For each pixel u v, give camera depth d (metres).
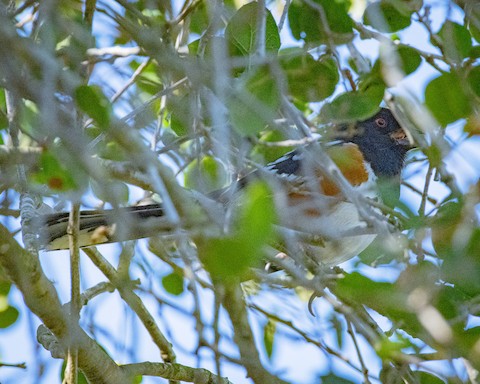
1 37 5.85
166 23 8.33
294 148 9.84
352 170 10.30
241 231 5.64
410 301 6.29
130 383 7.85
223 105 7.13
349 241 9.52
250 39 8.09
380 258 7.35
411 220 6.88
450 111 7.58
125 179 7.87
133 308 8.07
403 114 8.26
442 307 6.91
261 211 5.68
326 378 6.92
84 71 7.97
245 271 5.69
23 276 6.67
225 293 6.73
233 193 7.81
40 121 6.29
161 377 8.20
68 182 6.53
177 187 6.10
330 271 8.89
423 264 6.64
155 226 6.34
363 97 8.50
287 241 7.02
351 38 8.70
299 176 9.40
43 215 8.34
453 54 7.92
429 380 7.68
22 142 8.38
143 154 6.09
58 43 8.23
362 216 6.67
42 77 6.09
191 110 7.59
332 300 6.56
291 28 9.07
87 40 7.57
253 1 8.14
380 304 6.51
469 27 8.99
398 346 6.50
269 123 7.06
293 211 7.44
